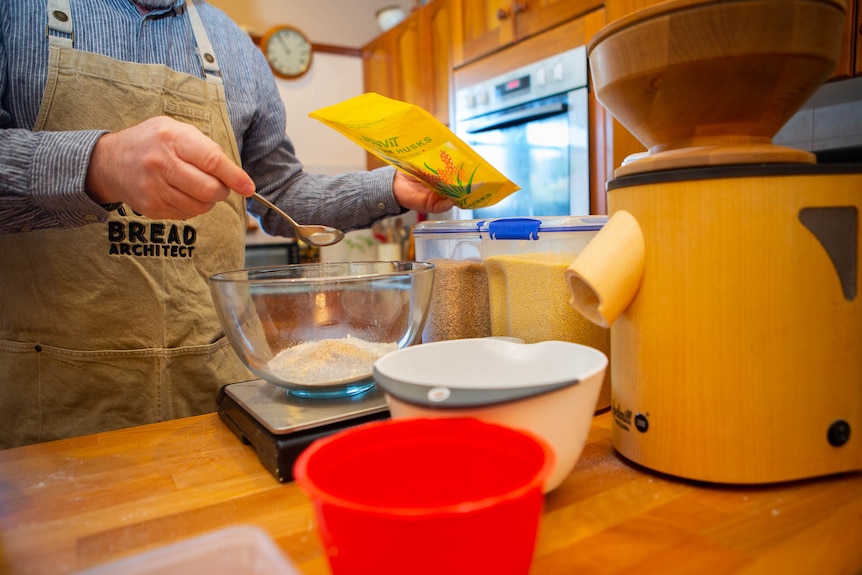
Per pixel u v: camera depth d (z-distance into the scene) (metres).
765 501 0.42
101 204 0.68
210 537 0.34
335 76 2.99
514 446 0.33
